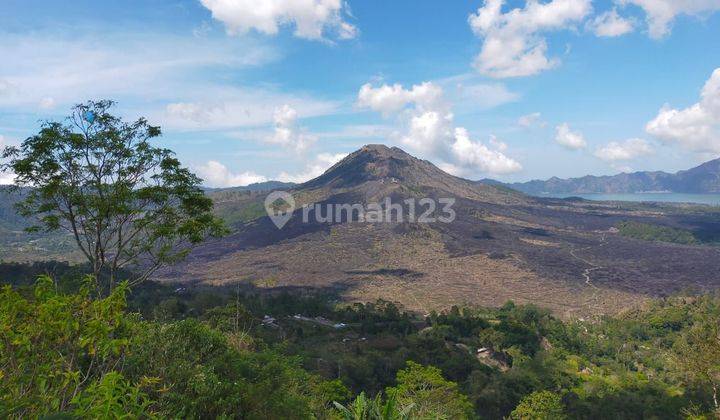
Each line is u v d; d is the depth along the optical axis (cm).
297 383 1258
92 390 354
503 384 4822
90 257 1309
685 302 10556
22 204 1255
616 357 7338
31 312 374
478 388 4681
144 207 1330
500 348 6919
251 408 779
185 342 857
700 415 3406
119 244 1312
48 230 1285
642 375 6053
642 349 7762
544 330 8294
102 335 404
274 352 1291
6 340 364
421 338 6266
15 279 4553
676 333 8362
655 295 13275
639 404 4294
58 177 1188
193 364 802
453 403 2412
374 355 5003
